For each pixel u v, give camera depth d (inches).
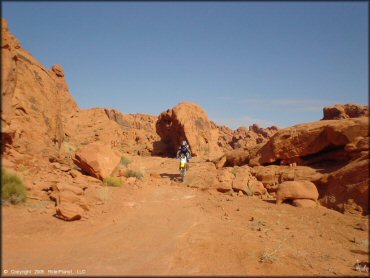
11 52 471.2
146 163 1051.9
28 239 273.3
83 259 249.1
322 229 377.4
